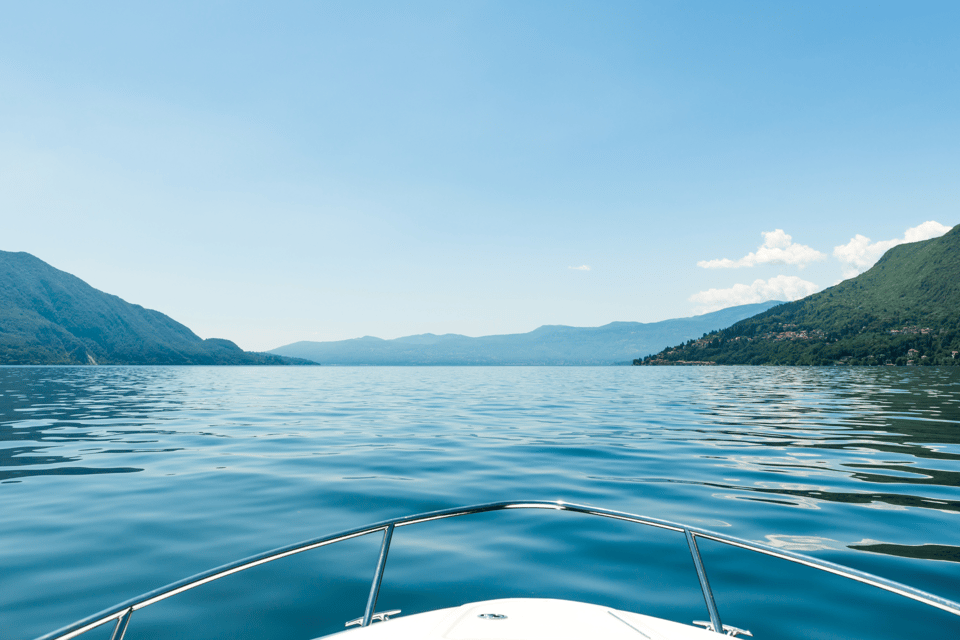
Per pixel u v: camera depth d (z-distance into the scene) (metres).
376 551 5.63
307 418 18.94
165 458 10.86
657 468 9.78
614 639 2.77
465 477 9.00
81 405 24.59
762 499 7.57
